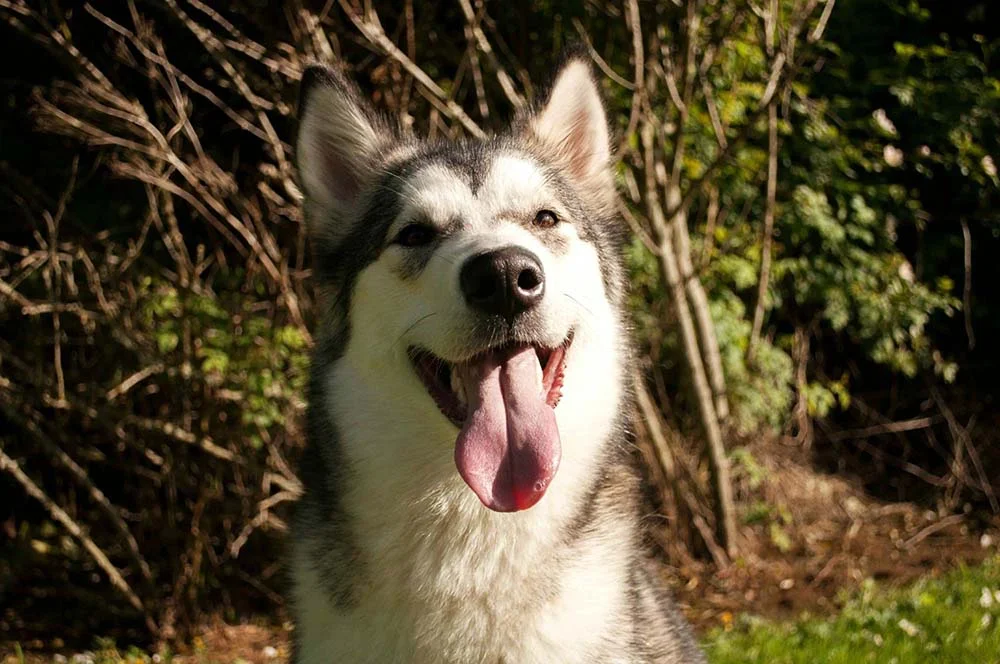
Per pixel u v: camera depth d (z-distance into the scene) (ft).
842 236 6.85
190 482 5.52
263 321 5.45
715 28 5.64
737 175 6.46
